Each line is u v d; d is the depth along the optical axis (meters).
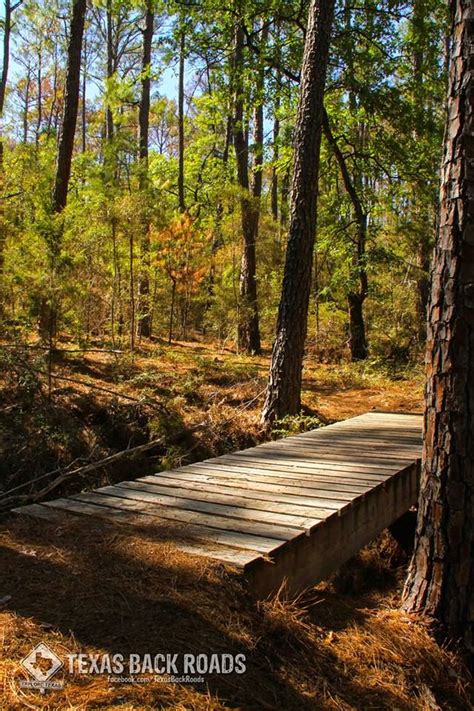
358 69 14.39
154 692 2.12
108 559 3.00
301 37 13.93
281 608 2.93
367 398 10.98
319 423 8.23
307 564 3.43
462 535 3.18
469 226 3.07
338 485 4.45
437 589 3.23
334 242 15.56
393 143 14.55
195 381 9.50
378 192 16.64
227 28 13.38
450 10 3.17
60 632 2.38
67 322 8.80
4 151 14.30
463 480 3.17
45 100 31.95
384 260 15.01
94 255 11.83
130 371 9.57
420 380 13.04
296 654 2.66
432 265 3.28
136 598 2.65
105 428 7.81
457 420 3.16
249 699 2.23
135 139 14.91
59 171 10.77
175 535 3.31
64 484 6.82
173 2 13.03
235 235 14.91
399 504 5.03
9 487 6.50
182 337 16.06
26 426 7.06
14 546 3.14
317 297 16.38
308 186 8.28
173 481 4.59
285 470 5.02
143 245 13.09
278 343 8.42
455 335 3.13
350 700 2.49
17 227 9.25
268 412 8.38
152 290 15.15
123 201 11.70
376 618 3.29
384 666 2.81
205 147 24.48
